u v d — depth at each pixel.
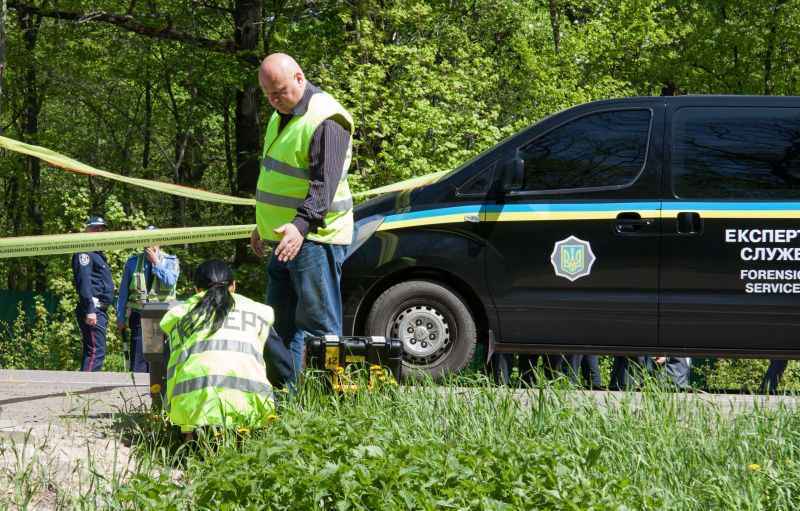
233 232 6.59
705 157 8.13
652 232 8.05
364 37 19.14
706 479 5.59
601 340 8.15
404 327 8.30
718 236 8.02
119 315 12.58
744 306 8.02
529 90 22.48
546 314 8.16
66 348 18.98
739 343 8.06
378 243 8.30
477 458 4.65
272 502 4.23
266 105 25.48
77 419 6.57
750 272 8.02
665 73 25.58
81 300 13.86
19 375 8.85
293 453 4.51
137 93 31.34
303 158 6.49
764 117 8.16
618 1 25.67
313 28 21.55
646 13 24.69
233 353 5.86
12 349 19.75
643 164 8.15
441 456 4.67
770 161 8.11
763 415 6.45
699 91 25.89
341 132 6.48
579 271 8.12
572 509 4.26
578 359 10.37
